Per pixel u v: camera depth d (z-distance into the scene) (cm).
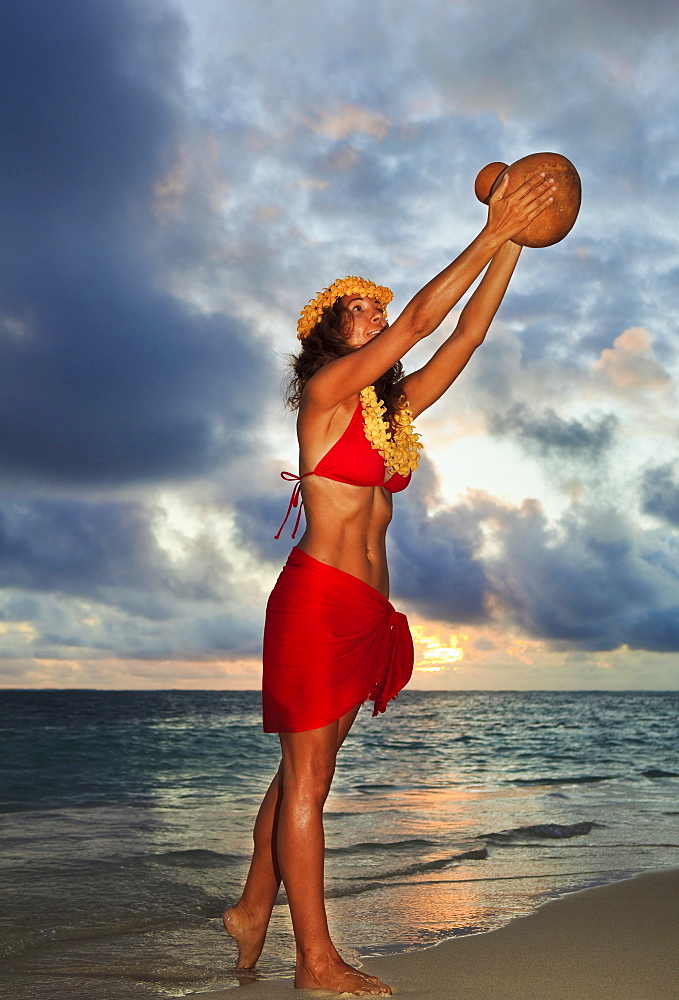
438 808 687
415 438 258
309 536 244
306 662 235
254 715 3469
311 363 260
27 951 293
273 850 262
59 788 932
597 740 2059
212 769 1197
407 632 258
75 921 331
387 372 262
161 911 348
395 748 1773
